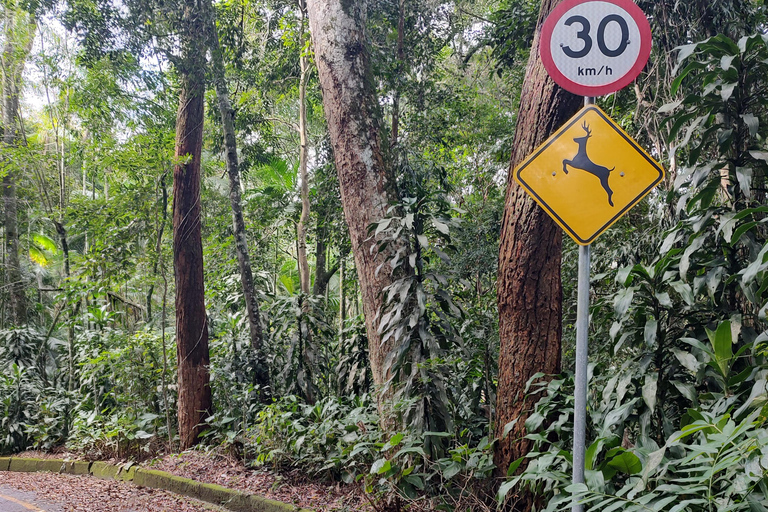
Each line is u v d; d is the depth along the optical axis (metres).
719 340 2.77
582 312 2.44
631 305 3.27
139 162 7.52
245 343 7.31
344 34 4.82
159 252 7.77
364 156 4.69
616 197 2.43
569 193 2.47
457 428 4.55
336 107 4.77
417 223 4.34
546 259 3.70
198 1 7.30
